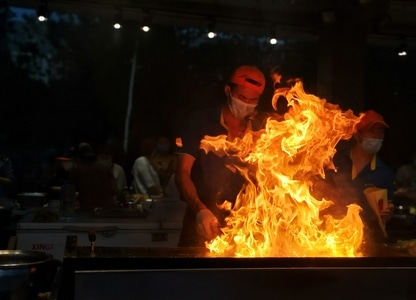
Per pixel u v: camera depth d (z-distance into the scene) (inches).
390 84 482.9
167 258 83.4
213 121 130.4
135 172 255.4
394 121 472.1
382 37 253.8
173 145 289.6
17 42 644.7
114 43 576.4
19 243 163.9
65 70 608.7
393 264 89.6
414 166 290.7
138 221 174.6
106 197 208.8
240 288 84.6
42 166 464.1
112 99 577.3
